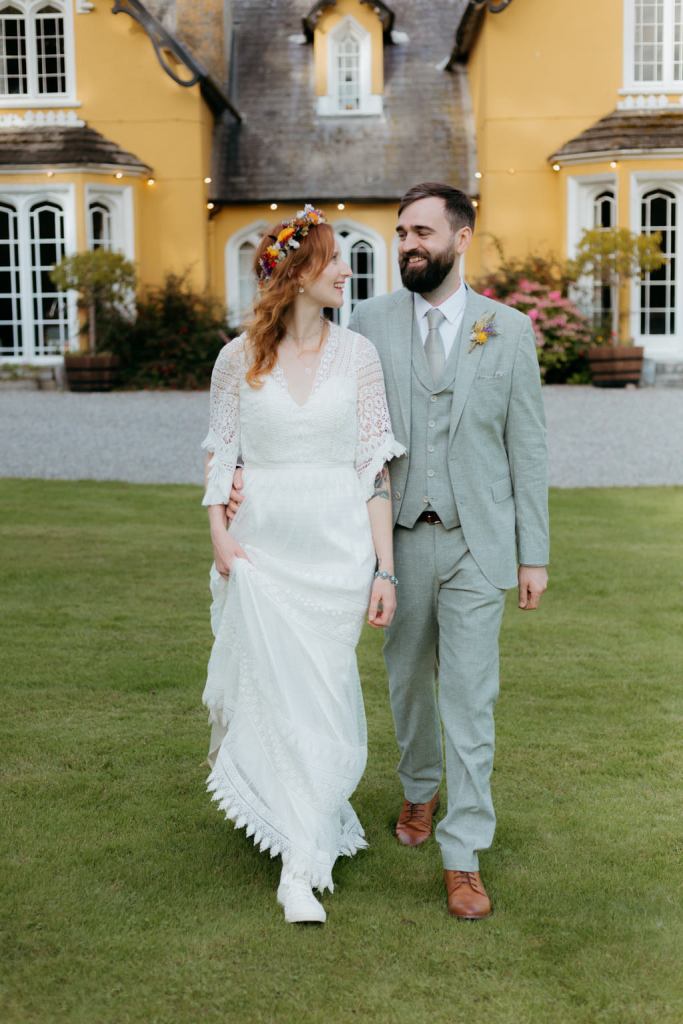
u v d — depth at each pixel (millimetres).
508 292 17469
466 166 19375
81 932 2920
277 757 3094
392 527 3250
